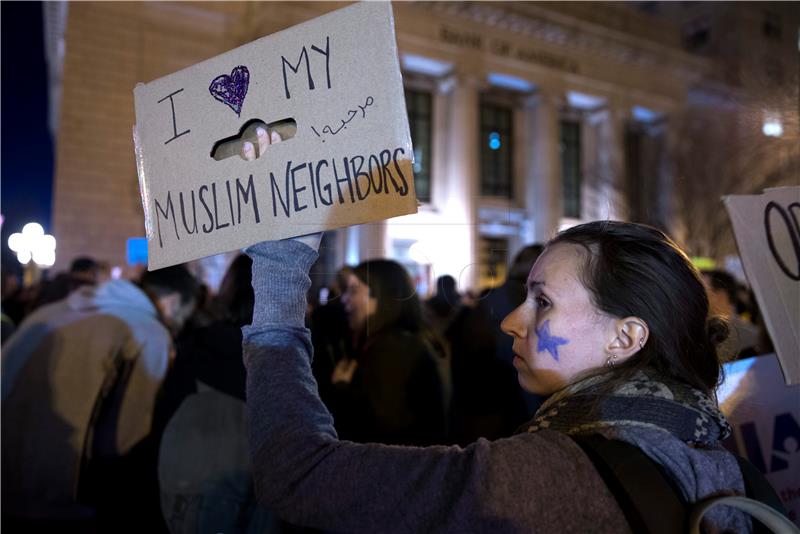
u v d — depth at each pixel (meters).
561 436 0.88
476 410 2.57
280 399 0.90
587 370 1.02
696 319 1.02
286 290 0.98
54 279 4.10
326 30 0.99
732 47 13.29
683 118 21.62
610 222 1.10
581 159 27.11
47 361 2.62
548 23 24.31
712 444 0.98
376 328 2.49
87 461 2.54
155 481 2.26
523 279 2.68
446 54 22.94
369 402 2.33
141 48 16.12
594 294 1.01
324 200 0.98
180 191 1.10
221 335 2.09
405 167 0.93
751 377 1.88
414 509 0.82
